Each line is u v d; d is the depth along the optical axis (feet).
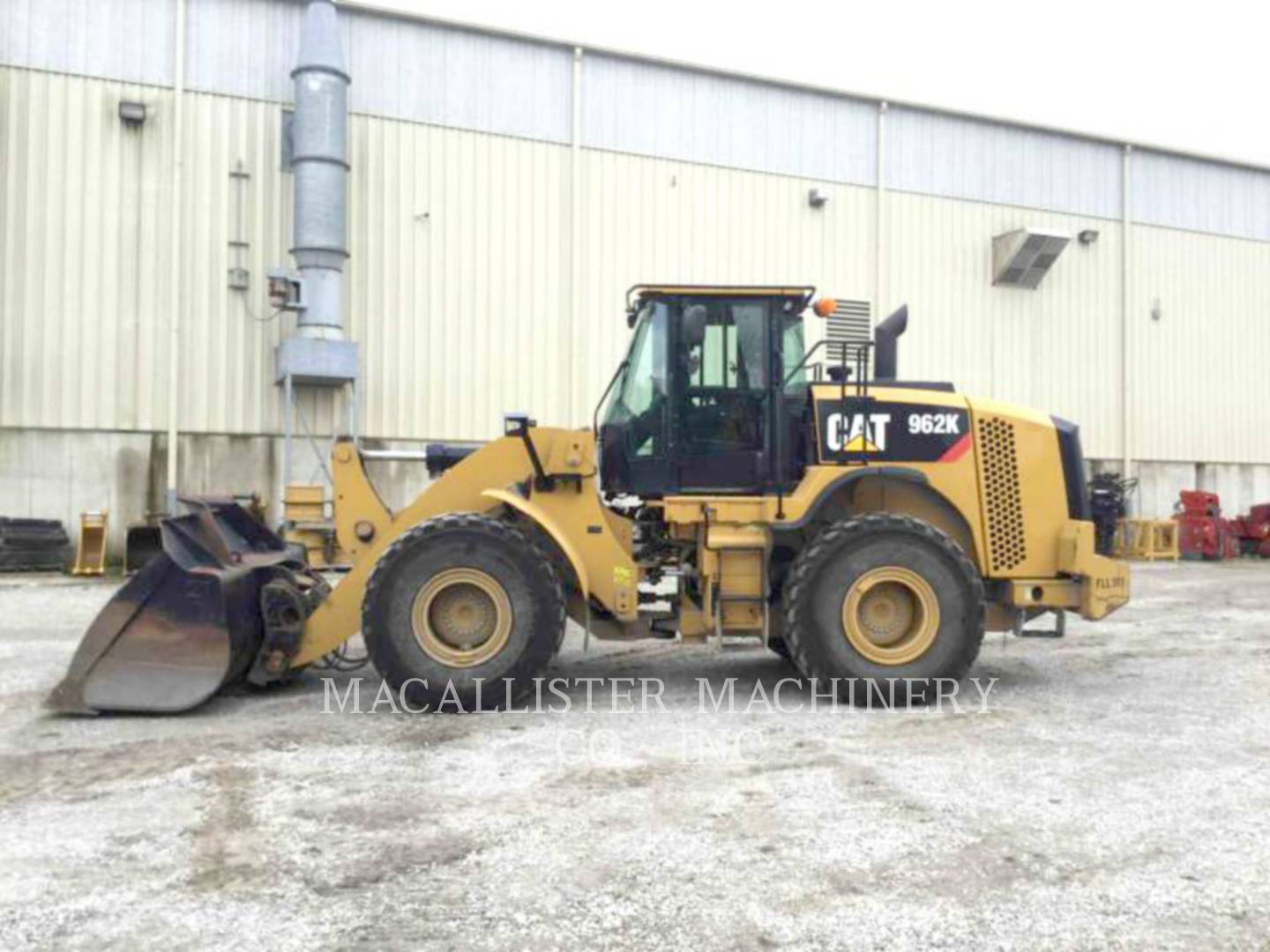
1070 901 9.68
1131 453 59.31
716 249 49.70
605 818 11.87
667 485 19.02
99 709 16.76
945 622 17.90
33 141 39.60
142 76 40.86
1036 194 57.00
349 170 43.42
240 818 11.82
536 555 17.38
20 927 8.94
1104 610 19.04
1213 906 9.59
